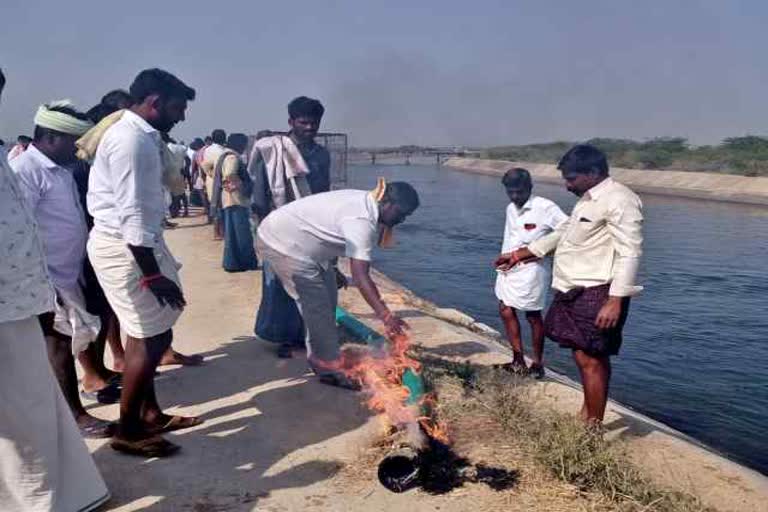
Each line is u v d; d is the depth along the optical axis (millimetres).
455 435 4309
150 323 3830
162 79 3740
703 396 7766
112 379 5168
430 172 67062
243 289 8797
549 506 3484
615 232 4164
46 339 4148
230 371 5539
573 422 4188
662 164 50688
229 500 3578
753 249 18281
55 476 3174
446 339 6945
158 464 3943
